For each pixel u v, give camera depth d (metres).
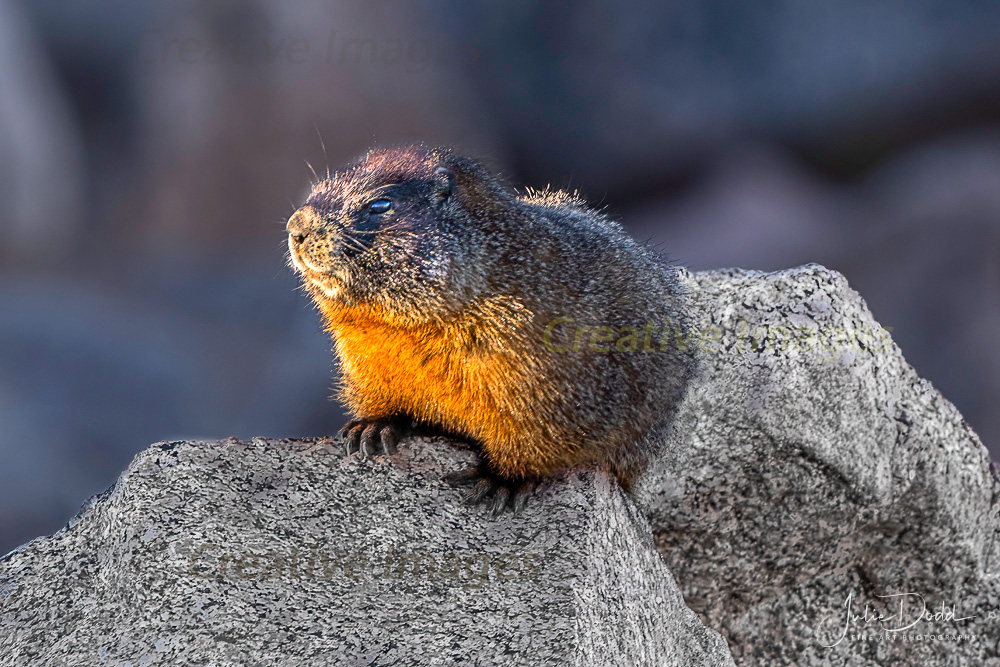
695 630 16.95
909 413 18.27
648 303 16.98
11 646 13.94
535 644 13.17
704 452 17.53
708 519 17.89
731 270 20.14
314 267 15.66
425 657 13.23
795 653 18.59
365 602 13.94
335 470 15.84
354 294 15.65
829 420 17.70
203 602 13.91
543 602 13.66
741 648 18.59
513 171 66.62
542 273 15.77
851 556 18.50
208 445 15.88
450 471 15.98
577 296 15.95
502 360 15.27
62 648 13.80
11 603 14.39
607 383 15.77
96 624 14.04
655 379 16.69
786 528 18.00
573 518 14.84
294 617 13.78
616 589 14.78
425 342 15.67
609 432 15.91
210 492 15.07
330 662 13.31
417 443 16.62
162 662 13.48
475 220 15.88
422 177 16.08
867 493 17.80
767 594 18.56
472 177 16.59
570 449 15.60
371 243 15.51
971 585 18.50
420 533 14.78
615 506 15.93
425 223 15.61
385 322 15.70
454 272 15.41
